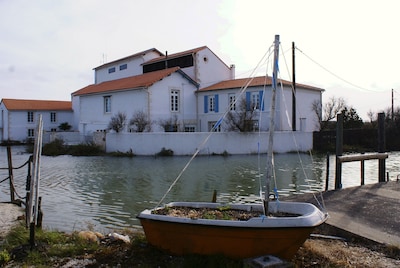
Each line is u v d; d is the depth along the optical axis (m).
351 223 7.86
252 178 16.58
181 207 6.98
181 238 5.91
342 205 9.41
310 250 6.33
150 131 31.81
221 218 6.08
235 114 30.78
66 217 9.93
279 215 6.27
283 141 29.42
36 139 7.59
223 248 5.65
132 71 44.25
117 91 35.53
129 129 33.44
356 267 5.73
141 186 14.75
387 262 5.93
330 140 31.84
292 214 6.30
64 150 30.77
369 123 41.81
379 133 13.54
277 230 5.39
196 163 22.45
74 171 19.47
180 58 39.28
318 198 10.29
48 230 7.95
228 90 34.00
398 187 11.80
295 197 10.62
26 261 6.07
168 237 6.04
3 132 52.09
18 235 7.12
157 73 36.41
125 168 20.45
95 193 13.41
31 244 6.61
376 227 7.60
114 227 8.94
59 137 39.25
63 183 15.65
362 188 11.69
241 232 5.48
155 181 15.91
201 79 38.31
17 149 38.34
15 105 51.44
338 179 11.98
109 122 34.31
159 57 42.62
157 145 27.33
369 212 8.72
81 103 41.16
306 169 19.78
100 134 30.28
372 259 6.08
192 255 5.78
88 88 43.62
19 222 8.44
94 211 10.64
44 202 11.88
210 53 39.38
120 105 35.69
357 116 40.09
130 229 8.64
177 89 35.31
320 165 21.75
